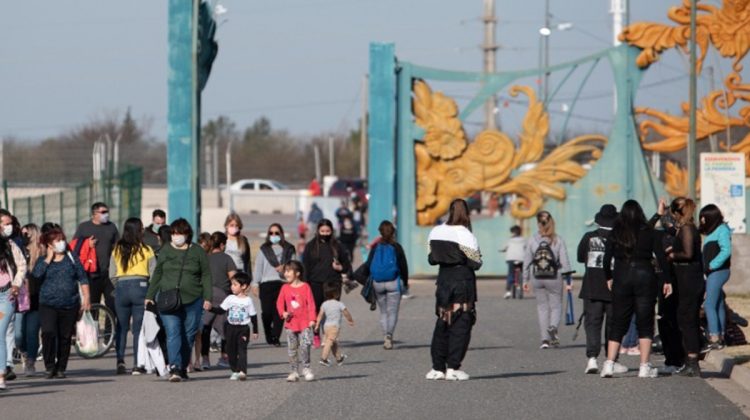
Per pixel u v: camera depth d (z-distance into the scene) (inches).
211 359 1921.8
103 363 1841.8
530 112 3666.3
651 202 3649.1
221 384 1566.2
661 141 3644.2
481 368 1723.7
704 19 3580.2
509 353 1926.7
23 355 1718.8
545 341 1996.8
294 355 1585.9
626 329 1605.6
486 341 2126.0
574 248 3676.2
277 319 2059.5
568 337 2190.0
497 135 3676.2
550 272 1978.3
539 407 1343.5
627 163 3654.0
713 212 1808.6
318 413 1304.1
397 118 3703.3
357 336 2239.2
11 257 1519.4
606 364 1608.0
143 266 1697.8
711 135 3607.3
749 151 3572.8
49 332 1633.9
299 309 1581.0
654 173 3666.3
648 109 3636.8
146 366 1674.5
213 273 1797.5
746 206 3567.9
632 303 1589.6
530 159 3673.7
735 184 2883.9
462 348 1581.0
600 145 4114.2
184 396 1449.3
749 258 2871.6
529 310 2802.7
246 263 1957.4
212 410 1331.2
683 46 3587.6
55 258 1643.7
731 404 1368.1
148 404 1381.6
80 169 5457.7
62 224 3720.5
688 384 1541.6
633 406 1352.1
